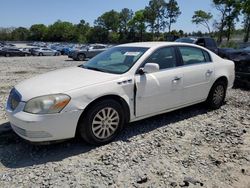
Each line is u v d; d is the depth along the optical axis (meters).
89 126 3.91
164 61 4.86
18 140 4.26
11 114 3.78
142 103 4.48
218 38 47.41
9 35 125.38
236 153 4.00
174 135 4.57
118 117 4.21
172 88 4.86
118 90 4.14
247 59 8.38
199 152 4.00
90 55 24.44
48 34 126.19
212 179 3.33
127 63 4.57
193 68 5.25
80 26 124.94
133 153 3.90
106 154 3.85
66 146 4.07
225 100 6.90
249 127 5.04
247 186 3.21
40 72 13.17
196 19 54.62
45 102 3.59
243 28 45.84
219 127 5.00
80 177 3.30
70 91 3.75
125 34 106.38
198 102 5.59
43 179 3.24
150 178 3.31
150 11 89.12
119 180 3.25
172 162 3.69
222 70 5.86
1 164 3.57
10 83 9.35
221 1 44.34
